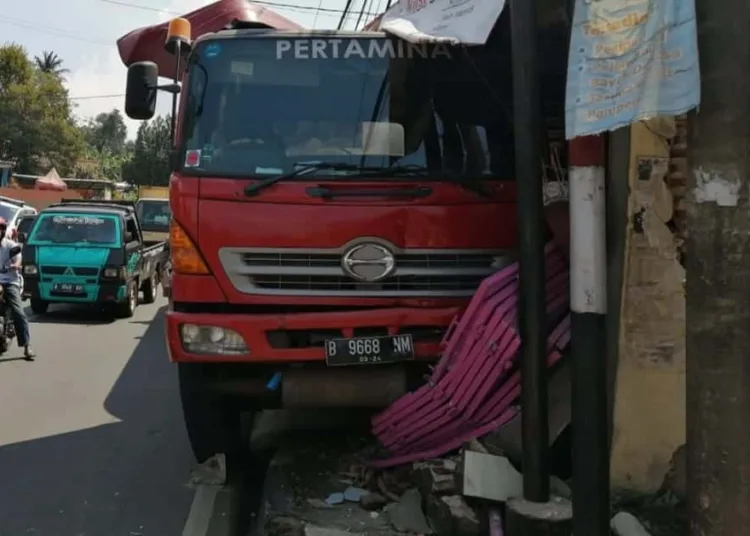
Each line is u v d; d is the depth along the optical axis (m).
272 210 4.68
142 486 5.50
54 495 5.31
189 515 4.93
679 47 3.05
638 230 4.27
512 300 4.43
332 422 6.49
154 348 11.08
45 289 13.93
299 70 5.05
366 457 5.54
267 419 6.55
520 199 3.96
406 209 4.74
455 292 4.79
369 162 4.84
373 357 4.68
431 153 4.89
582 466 3.62
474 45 4.82
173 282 4.73
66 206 15.27
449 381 4.63
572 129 3.43
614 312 4.33
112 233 14.33
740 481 3.02
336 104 4.98
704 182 3.01
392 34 5.06
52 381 8.83
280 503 4.90
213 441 5.37
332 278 4.72
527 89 3.89
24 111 61.44
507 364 4.37
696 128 3.04
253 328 4.64
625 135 4.24
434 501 4.27
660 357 4.31
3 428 6.91
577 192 3.57
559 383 4.39
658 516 4.27
